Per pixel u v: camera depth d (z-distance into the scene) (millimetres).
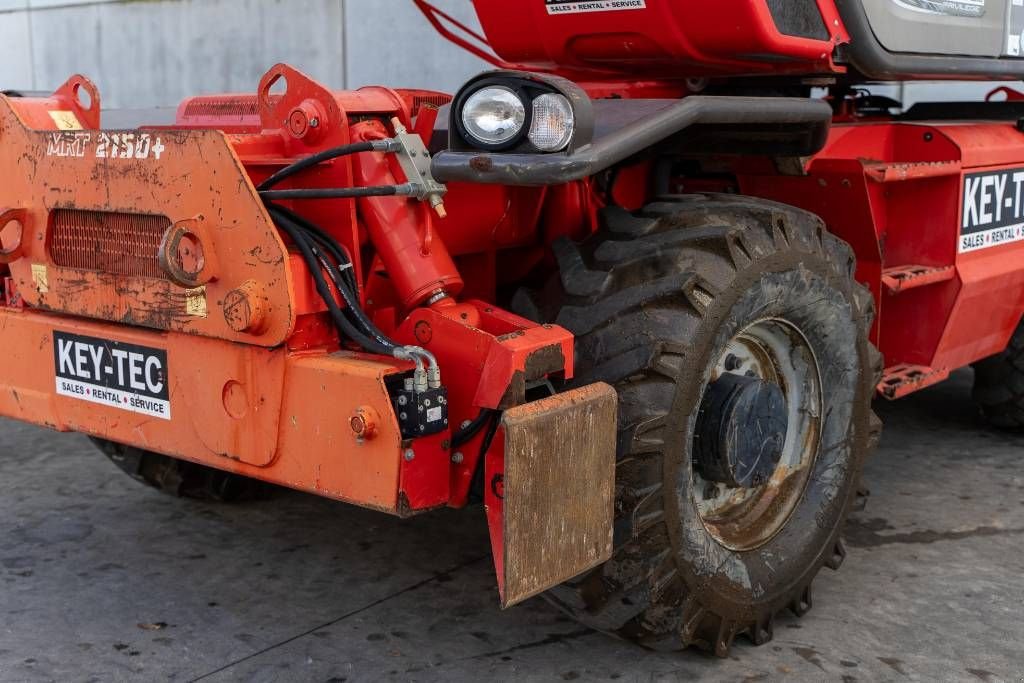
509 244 3014
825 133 2975
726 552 2752
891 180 3320
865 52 3211
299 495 4027
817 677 2746
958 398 5316
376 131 2549
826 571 3371
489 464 2326
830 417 3041
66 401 2883
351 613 3086
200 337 2533
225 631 2973
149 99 10656
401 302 2586
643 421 2451
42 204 2779
